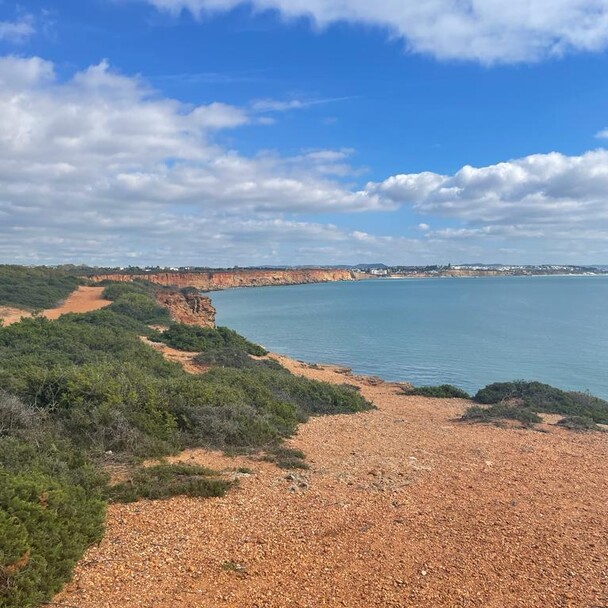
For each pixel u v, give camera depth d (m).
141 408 11.83
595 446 14.54
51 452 8.87
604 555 7.32
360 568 6.51
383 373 36.50
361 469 10.87
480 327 62.94
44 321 24.86
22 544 5.21
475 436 15.31
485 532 7.89
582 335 54.72
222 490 8.69
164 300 56.31
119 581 5.69
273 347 48.97
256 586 5.90
